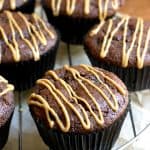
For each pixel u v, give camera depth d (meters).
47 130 0.30
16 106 0.36
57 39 0.38
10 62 0.35
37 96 0.31
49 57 0.37
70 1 0.41
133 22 0.38
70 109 0.30
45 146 0.33
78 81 0.32
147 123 0.34
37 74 0.37
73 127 0.29
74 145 0.30
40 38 0.36
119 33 0.36
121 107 0.30
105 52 0.35
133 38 0.36
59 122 0.29
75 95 0.31
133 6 0.45
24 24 0.38
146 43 0.35
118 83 0.32
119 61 0.35
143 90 0.37
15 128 0.34
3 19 0.38
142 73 0.35
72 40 0.42
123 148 0.31
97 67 0.35
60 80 0.32
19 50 0.35
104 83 0.32
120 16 0.41
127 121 0.34
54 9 0.41
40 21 0.39
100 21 0.41
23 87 0.38
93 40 0.37
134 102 0.36
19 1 0.42
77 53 0.42
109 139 0.31
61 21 0.41
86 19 0.41
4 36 0.36
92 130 0.29
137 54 0.35
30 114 0.34
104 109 0.30
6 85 0.32
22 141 0.33
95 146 0.31
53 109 0.30
